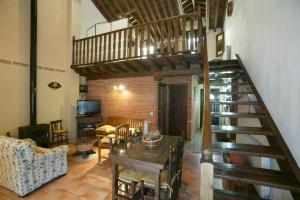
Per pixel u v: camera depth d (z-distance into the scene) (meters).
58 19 5.42
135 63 4.55
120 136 4.69
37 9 4.86
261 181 1.60
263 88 2.79
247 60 3.79
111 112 6.34
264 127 2.44
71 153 4.43
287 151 1.86
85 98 6.50
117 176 2.26
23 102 4.61
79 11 5.82
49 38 5.19
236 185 2.71
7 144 2.59
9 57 4.30
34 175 2.71
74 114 5.77
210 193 1.39
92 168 3.55
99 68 5.14
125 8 6.98
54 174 3.04
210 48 8.57
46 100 5.15
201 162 1.42
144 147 2.49
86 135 5.65
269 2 2.60
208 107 1.89
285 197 2.02
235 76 3.84
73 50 5.58
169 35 3.90
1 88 4.18
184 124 6.56
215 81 4.38
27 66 4.68
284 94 2.06
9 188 2.71
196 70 4.49
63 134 5.52
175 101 6.75
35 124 4.66
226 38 6.85
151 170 1.98
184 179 3.17
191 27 3.67
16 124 4.47
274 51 2.39
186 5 7.80
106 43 5.27
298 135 1.72
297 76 1.78
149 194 2.46
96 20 6.79
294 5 1.87
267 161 2.64
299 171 1.62
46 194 2.63
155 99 5.81
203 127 1.71
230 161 3.61
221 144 2.14
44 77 5.09
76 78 5.84
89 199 2.52
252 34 3.46
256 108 3.02
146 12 6.96
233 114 2.57
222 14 7.27
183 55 3.75
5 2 4.20
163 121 6.62
